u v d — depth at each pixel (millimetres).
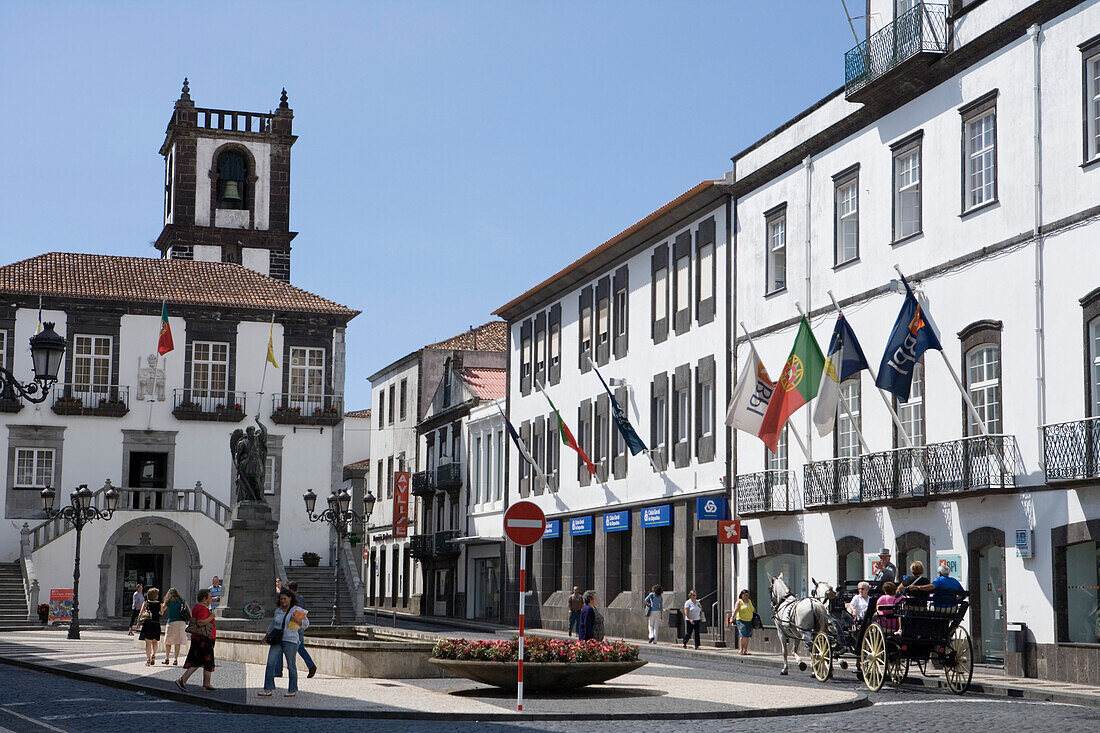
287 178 72812
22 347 57594
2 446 56938
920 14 30734
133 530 54156
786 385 31875
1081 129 26000
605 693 22094
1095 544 25203
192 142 71500
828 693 21844
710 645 39594
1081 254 25828
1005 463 27484
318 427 61000
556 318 55062
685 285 43594
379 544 81250
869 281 33094
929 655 22625
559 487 53344
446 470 66625
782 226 37656
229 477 59656
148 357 59375
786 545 36094
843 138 34562
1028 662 26469
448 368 69438
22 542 52594
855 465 32594
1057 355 26344
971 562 28469
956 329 29547
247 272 65062
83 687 24516
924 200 30969
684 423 43250
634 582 45844
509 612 57281
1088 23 25938
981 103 29031
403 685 23812
